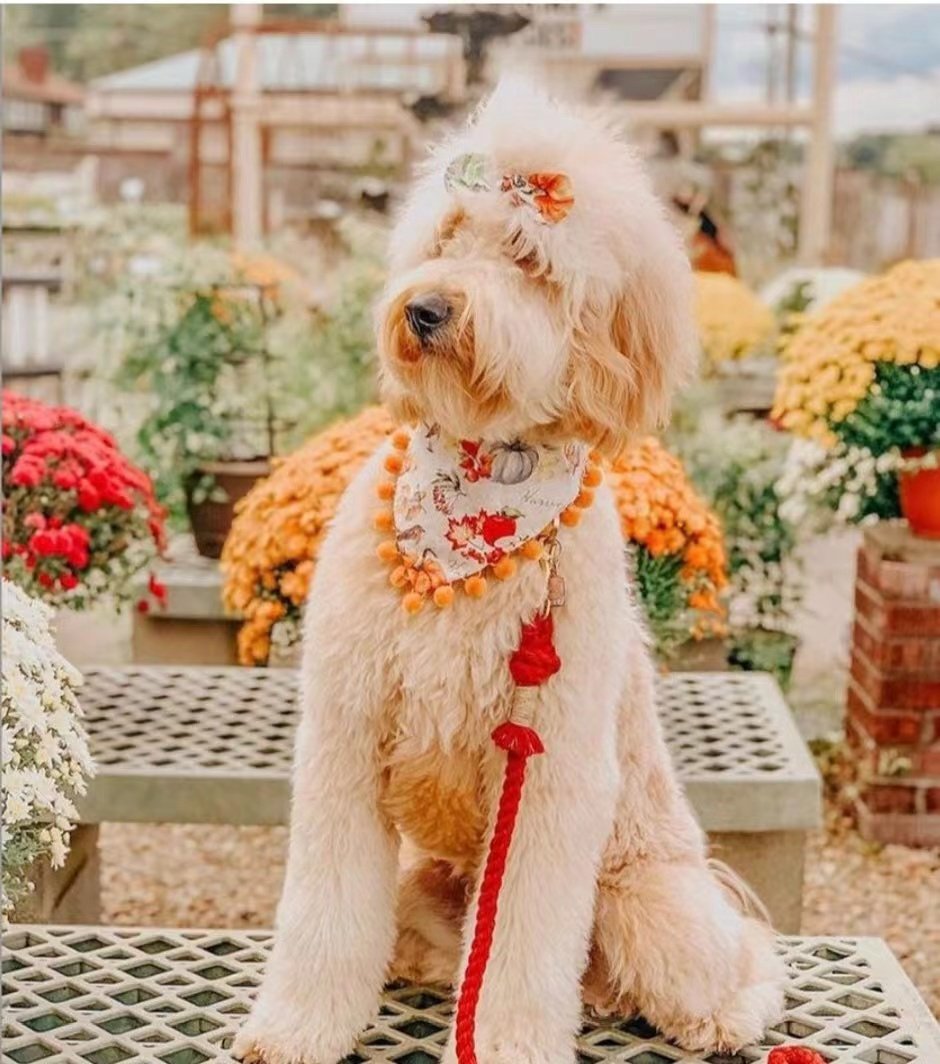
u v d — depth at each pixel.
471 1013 2.23
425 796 2.40
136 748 3.76
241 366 6.34
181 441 5.88
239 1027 2.53
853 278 7.76
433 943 2.70
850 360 4.70
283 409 6.39
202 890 4.43
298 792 2.41
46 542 4.02
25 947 2.89
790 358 5.13
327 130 10.75
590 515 2.39
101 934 2.93
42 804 2.52
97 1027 2.55
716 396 6.46
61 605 4.36
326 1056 2.36
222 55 10.70
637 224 2.27
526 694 2.26
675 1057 2.51
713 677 4.52
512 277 2.20
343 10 10.02
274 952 2.48
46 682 2.64
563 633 2.29
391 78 10.72
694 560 4.14
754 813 3.56
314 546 4.03
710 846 3.55
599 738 2.34
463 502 2.27
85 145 12.10
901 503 4.96
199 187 10.17
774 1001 2.62
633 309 2.29
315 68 10.66
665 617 4.23
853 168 11.25
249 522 4.19
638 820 2.58
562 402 2.27
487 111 2.35
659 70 10.76
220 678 4.41
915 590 4.68
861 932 4.18
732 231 10.77
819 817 3.58
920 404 4.68
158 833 4.92
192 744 3.81
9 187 11.02
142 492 4.36
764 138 10.80
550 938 2.33
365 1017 2.45
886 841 4.79
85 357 8.17
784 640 5.62
